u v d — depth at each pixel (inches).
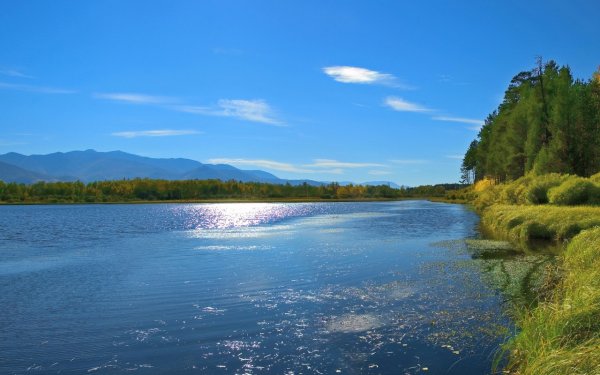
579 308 346.3
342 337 415.5
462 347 379.6
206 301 567.2
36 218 2667.3
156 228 1871.3
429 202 5260.8
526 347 337.1
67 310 537.0
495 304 507.2
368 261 859.4
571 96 1950.1
